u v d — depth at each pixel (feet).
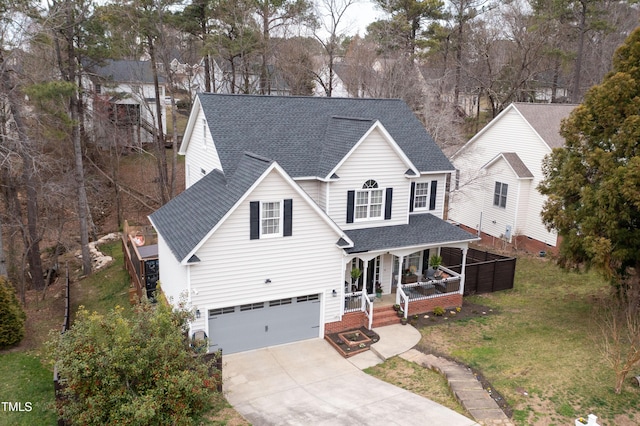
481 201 107.86
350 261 70.74
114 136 123.54
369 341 62.54
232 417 45.93
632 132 55.52
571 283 81.05
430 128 121.80
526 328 64.75
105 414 38.37
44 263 97.40
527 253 97.86
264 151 70.69
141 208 130.72
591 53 165.17
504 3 157.17
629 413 43.91
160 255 70.69
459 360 56.44
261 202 56.54
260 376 54.95
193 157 87.66
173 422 38.81
